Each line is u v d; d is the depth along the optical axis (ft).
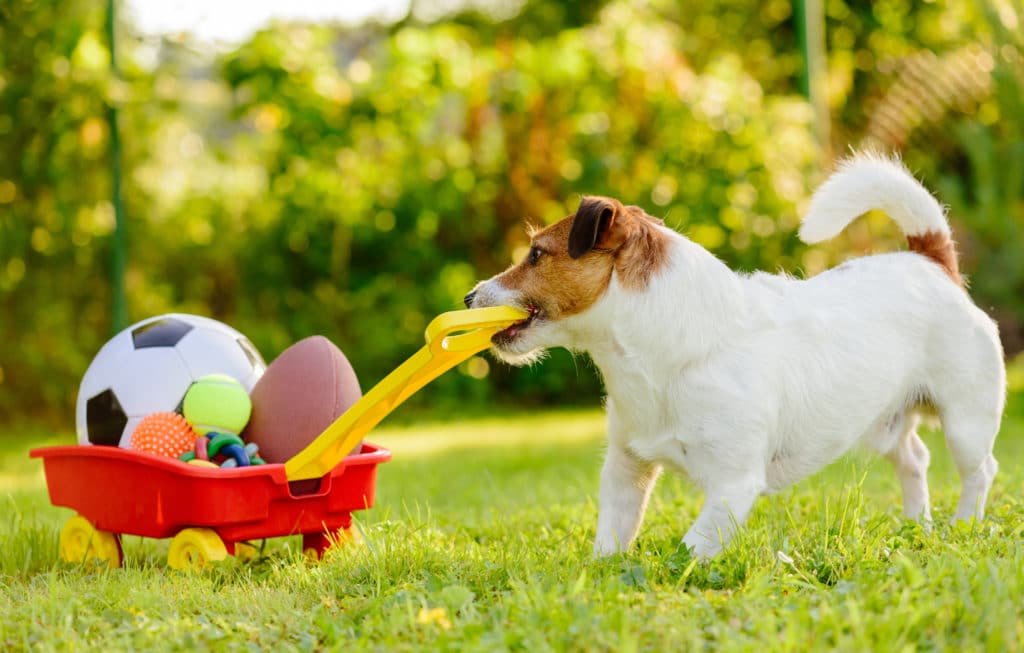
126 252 35.04
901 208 15.81
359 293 37.81
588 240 12.85
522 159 38.45
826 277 14.99
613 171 37.52
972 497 15.81
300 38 35.63
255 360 16.53
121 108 32.32
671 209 36.37
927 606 9.99
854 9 50.24
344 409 15.02
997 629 9.37
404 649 9.95
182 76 36.17
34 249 34.27
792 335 13.88
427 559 13.16
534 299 13.43
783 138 36.83
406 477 24.31
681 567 12.26
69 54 32.68
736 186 36.24
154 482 14.16
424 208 37.22
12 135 33.37
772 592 11.28
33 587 13.29
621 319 13.25
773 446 13.91
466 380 39.86
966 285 16.84
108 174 34.63
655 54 38.17
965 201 40.63
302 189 36.27
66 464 15.23
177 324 16.07
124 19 34.45
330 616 11.36
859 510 14.58
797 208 36.04
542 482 22.97
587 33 38.37
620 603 10.71
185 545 14.35
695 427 13.23
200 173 37.32
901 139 45.27
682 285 13.17
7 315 34.17
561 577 11.99
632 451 13.92
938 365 15.15
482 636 10.02
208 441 14.84
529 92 37.40
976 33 43.96
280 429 15.05
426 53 36.32
